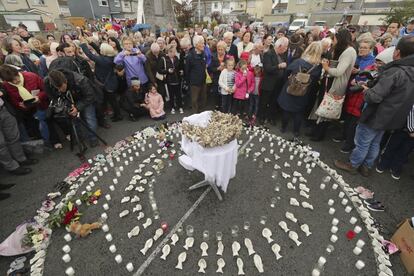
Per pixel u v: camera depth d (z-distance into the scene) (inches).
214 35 366.6
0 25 989.8
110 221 124.5
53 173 163.8
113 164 170.1
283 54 210.8
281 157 176.1
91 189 147.3
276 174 154.9
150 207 132.4
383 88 116.0
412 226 100.0
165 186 148.0
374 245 108.0
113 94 225.5
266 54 199.0
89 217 127.3
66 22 1159.0
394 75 113.5
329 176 154.3
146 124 231.6
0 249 106.2
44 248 110.3
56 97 166.2
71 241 114.1
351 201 133.6
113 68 218.4
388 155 150.0
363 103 151.0
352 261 102.5
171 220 123.9
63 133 214.5
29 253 109.0
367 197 134.4
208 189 144.4
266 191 142.9
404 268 99.0
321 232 116.3
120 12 1529.3
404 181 148.6
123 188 147.9
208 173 123.0
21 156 167.5
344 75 158.2
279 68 198.4
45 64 218.2
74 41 224.2
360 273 98.0
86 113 188.9
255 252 107.0
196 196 139.3
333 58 167.9
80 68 197.3
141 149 188.1
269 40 228.1
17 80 158.1
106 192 144.8
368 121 131.9
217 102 266.2
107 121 240.2
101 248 110.6
